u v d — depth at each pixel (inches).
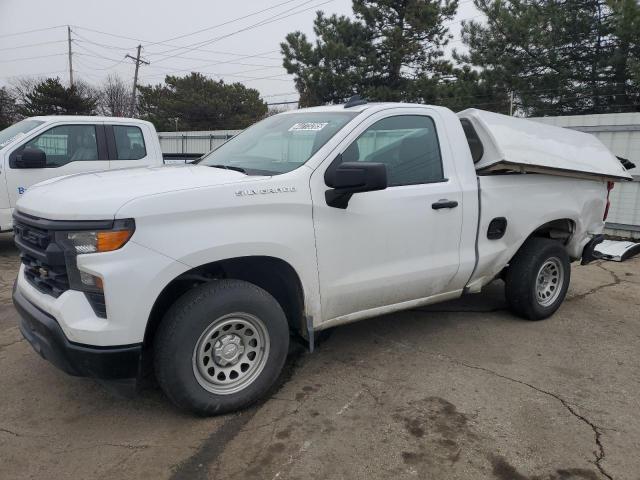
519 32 807.1
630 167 253.6
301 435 127.7
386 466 117.0
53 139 298.4
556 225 215.0
